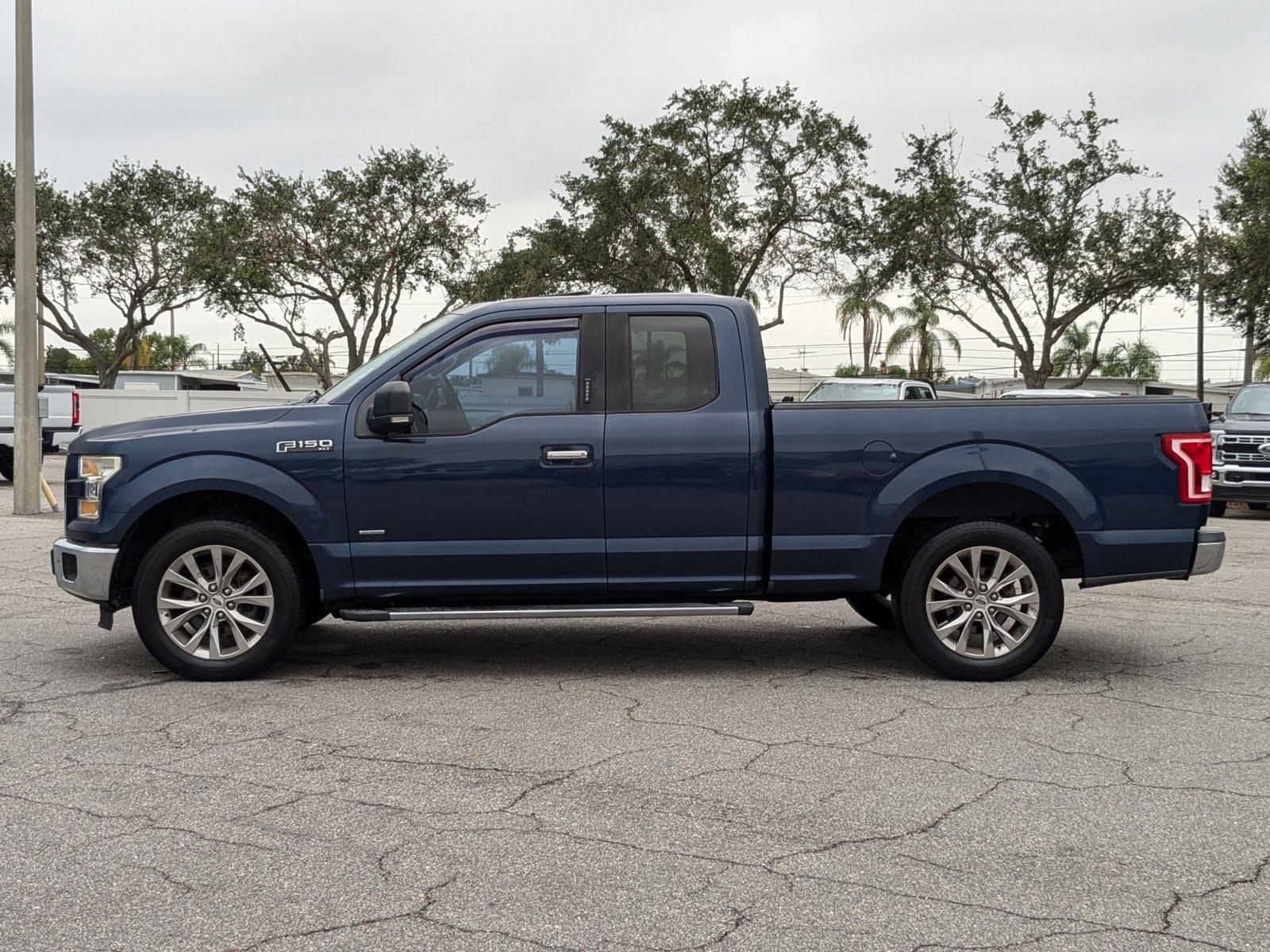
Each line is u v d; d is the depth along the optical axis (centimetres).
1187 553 627
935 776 463
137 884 355
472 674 648
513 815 417
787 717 554
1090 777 463
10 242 3728
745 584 631
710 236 3200
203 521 624
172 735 521
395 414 594
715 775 464
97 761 481
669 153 3306
